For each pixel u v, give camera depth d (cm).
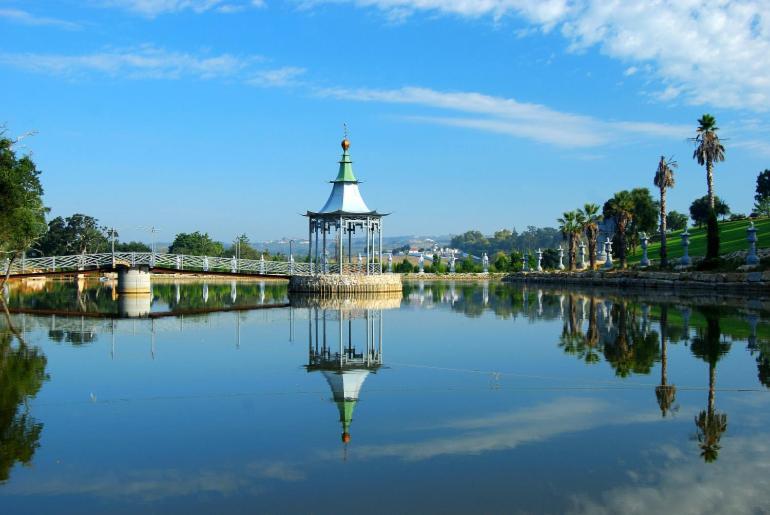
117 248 15138
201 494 1033
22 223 4712
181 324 3475
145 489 1055
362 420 1445
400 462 1166
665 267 7031
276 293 6919
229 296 6256
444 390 1741
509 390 1728
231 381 1875
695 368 1986
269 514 955
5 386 1805
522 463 1154
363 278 6438
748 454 1188
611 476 1088
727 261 6219
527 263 12688
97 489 1058
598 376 1895
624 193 8494
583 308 4344
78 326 3347
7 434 1353
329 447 1256
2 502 1011
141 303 5147
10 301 5262
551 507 968
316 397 1670
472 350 2459
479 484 1059
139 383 1848
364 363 2173
